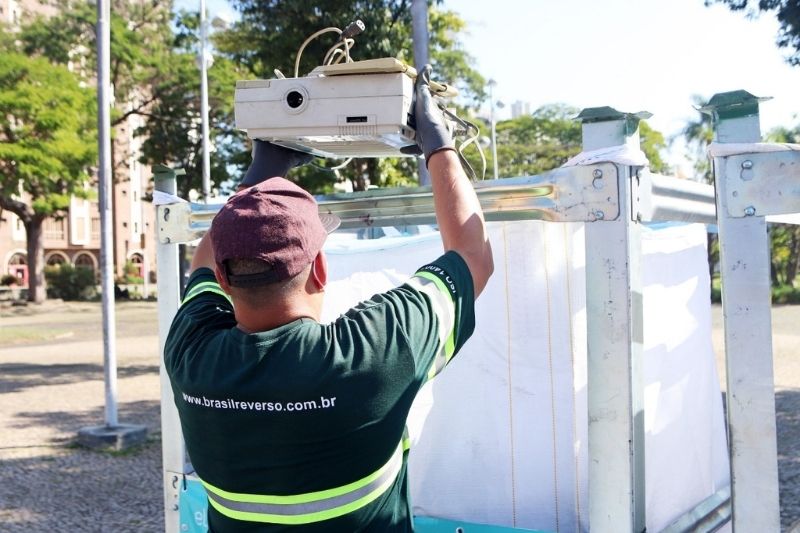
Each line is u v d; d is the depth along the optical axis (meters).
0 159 21.97
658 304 2.19
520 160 35.94
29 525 4.75
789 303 23.27
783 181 1.35
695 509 2.29
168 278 2.31
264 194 1.21
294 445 1.15
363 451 1.17
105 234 6.86
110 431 6.79
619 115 1.57
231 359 1.20
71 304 31.67
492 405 2.16
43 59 22.56
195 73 19.30
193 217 2.24
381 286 2.32
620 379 1.51
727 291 1.41
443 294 1.27
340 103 1.52
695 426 2.39
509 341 2.14
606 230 1.52
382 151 1.76
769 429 1.38
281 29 9.02
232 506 1.21
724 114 1.44
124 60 22.53
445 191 1.40
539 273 2.10
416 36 5.19
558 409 2.09
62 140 22.44
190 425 1.25
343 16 8.54
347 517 1.17
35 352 14.70
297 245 1.18
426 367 1.22
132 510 5.03
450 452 2.21
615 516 1.51
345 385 1.14
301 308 1.22
